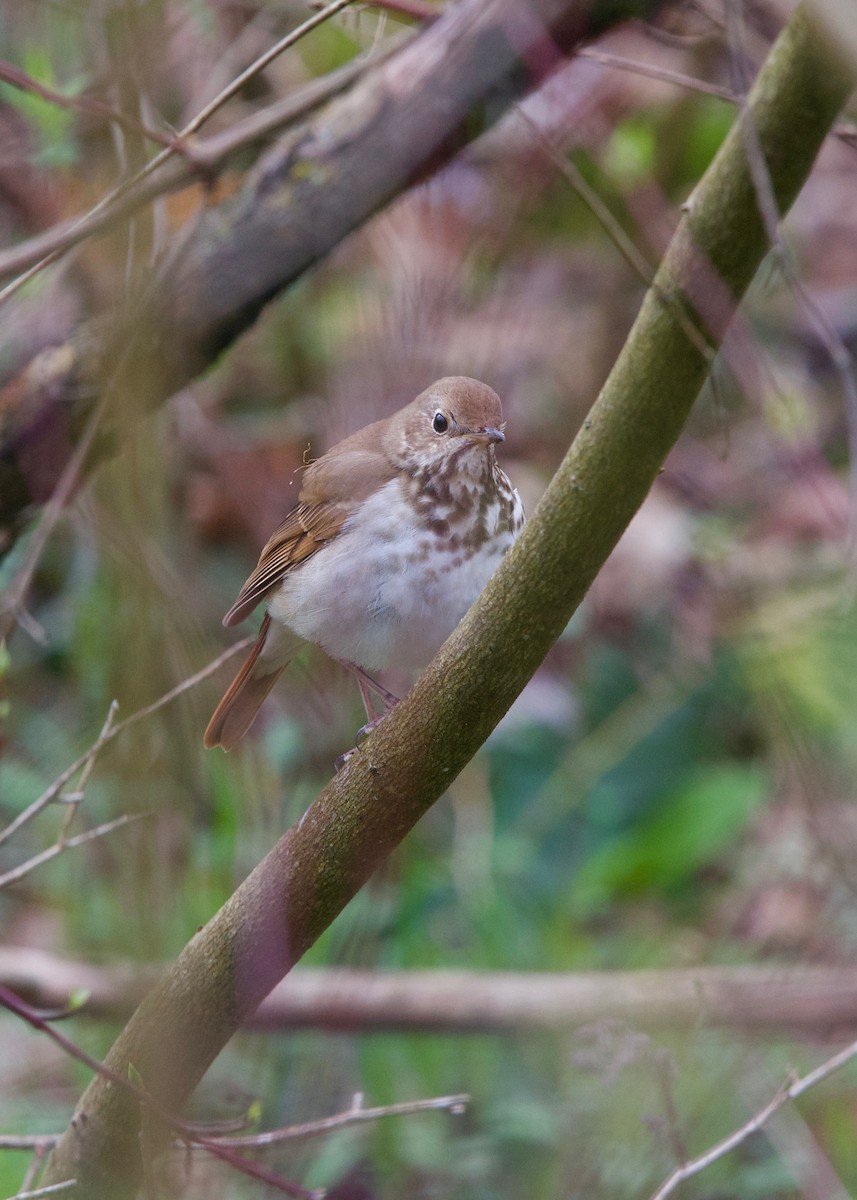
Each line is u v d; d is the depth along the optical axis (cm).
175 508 1138
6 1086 1078
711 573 1277
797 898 1140
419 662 852
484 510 815
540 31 834
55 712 1210
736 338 1040
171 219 1116
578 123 1179
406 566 812
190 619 870
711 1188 957
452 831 1283
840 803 1147
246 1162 687
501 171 1181
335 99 877
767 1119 782
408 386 1157
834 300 1423
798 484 1261
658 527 1306
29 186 1093
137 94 767
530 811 1275
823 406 1348
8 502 934
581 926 1227
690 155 1295
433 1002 1028
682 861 1221
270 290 891
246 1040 1060
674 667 1291
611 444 577
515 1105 1026
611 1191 948
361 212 880
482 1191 988
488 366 1256
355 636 837
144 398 748
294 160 872
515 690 621
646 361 568
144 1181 662
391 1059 1070
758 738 1277
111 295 861
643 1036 854
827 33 500
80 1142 686
